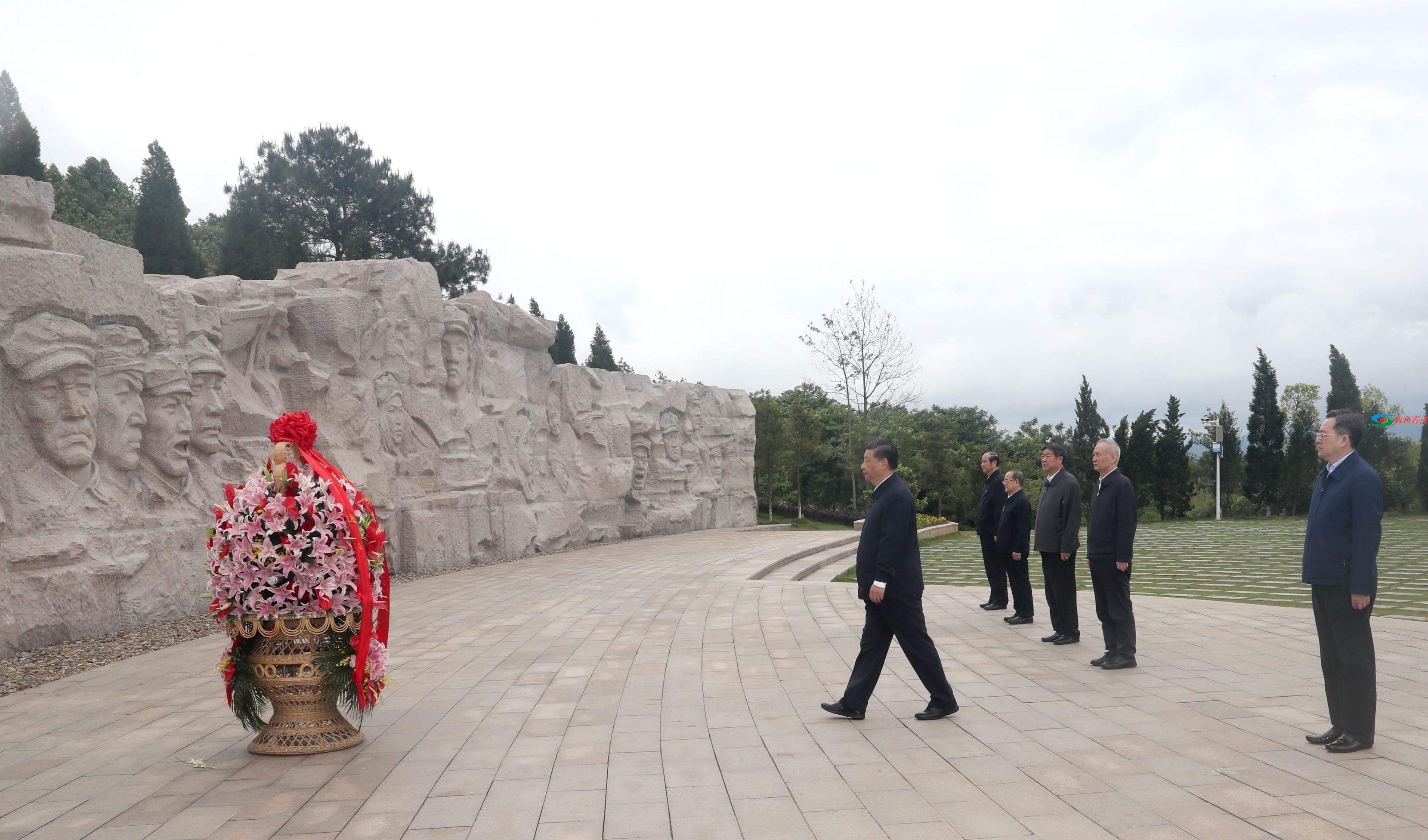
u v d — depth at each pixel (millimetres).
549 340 20875
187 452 10477
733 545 21281
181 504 10367
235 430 11703
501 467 18172
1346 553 4699
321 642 5020
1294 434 38625
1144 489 37906
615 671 7062
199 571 10367
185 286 11703
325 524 4992
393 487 14656
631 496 25000
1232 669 6742
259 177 31328
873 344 36375
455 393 17000
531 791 4262
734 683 6586
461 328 16891
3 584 7727
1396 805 3855
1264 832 3584
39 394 8500
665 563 16531
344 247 31875
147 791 4359
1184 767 4441
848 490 42594
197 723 5695
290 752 4906
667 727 5383
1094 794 4082
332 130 31969
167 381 10094
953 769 4504
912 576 5461
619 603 11016
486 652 7945
